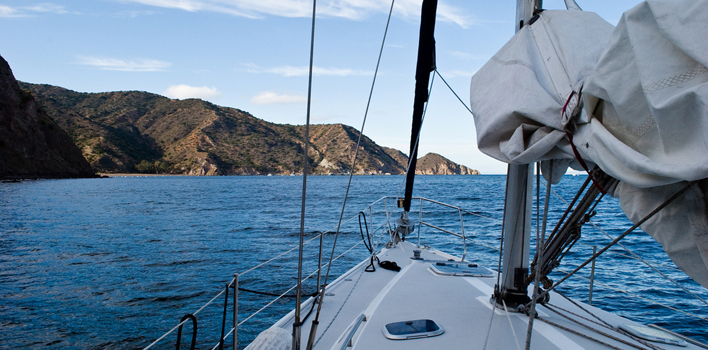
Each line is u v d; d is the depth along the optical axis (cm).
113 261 1273
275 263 1177
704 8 105
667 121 113
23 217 2553
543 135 174
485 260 1048
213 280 1017
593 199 184
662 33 112
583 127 156
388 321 269
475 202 3544
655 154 126
